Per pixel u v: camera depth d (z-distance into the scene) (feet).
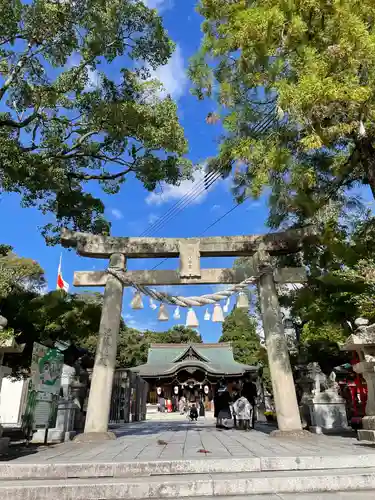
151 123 34.32
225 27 30.71
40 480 15.57
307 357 38.73
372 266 23.72
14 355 37.50
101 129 35.65
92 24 29.37
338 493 13.62
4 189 34.63
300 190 32.65
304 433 29.63
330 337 39.83
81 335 39.86
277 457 16.99
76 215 43.24
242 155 29.14
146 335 170.50
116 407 61.00
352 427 35.42
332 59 23.18
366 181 35.96
